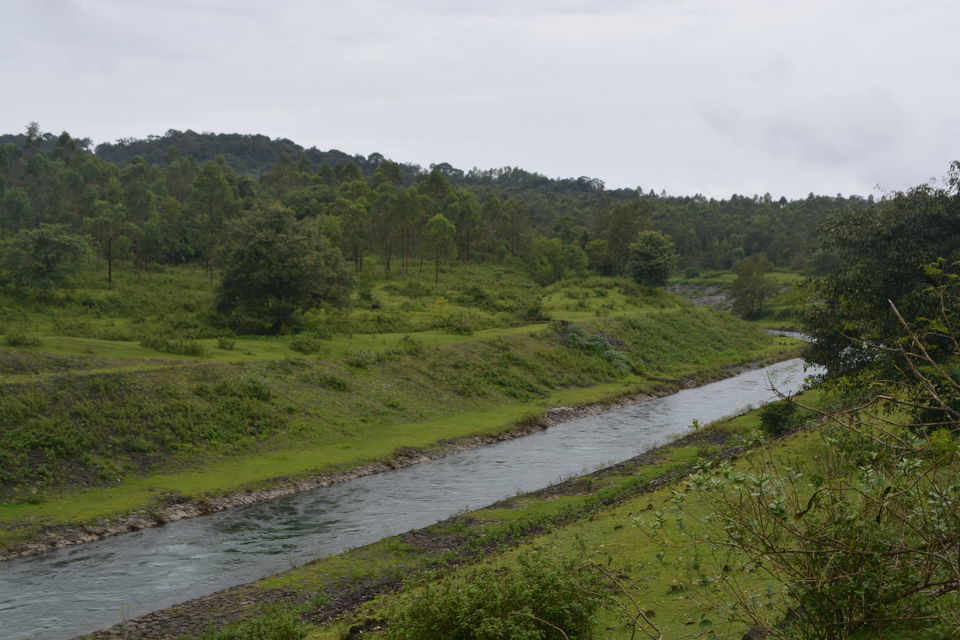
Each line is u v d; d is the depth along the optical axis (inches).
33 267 2529.5
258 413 1435.8
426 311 3078.2
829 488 247.3
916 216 903.1
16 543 882.8
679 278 6422.2
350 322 2534.5
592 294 4055.1
